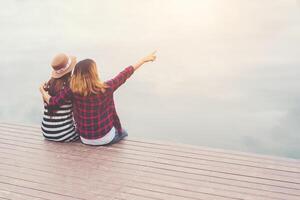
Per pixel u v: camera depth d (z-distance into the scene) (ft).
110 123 13.23
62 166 12.32
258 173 11.41
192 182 11.13
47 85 13.84
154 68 32.89
